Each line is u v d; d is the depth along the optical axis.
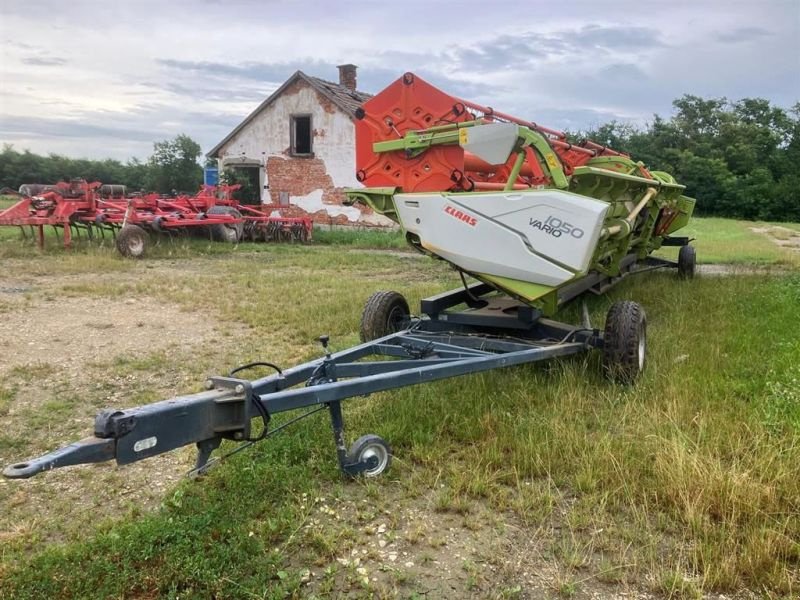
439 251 5.59
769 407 4.72
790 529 3.35
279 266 14.54
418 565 3.19
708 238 24.42
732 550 3.19
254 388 3.79
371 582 3.06
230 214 19.28
